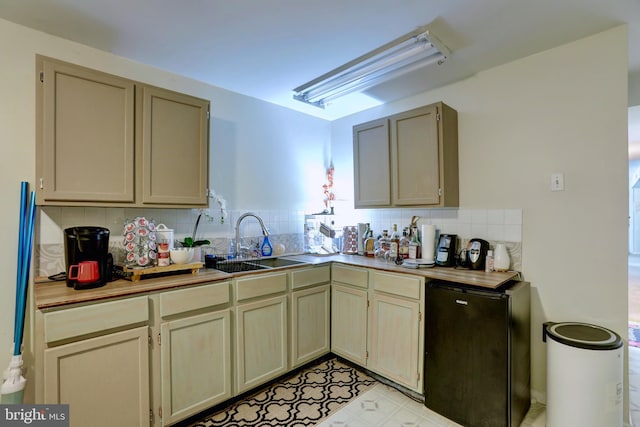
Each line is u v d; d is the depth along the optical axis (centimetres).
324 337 261
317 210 340
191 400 181
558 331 178
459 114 252
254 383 212
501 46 204
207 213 254
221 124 266
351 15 172
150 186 196
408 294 212
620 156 184
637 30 183
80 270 161
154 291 167
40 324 136
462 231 249
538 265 212
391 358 221
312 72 239
